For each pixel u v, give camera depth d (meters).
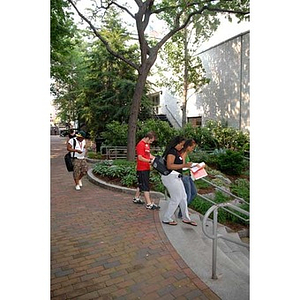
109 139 12.95
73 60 21.00
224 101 14.41
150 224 4.46
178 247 3.60
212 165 9.83
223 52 14.30
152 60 9.72
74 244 3.72
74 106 22.55
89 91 15.62
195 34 14.12
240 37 13.12
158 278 2.90
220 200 6.06
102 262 3.24
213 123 13.33
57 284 2.79
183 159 4.34
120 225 4.42
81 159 6.89
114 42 14.57
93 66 15.49
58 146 19.55
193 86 14.65
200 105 16.41
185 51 14.13
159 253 3.46
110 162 9.19
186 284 2.78
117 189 6.70
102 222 4.56
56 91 23.61
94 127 15.26
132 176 7.10
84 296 2.60
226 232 4.85
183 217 4.52
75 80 21.69
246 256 4.26
